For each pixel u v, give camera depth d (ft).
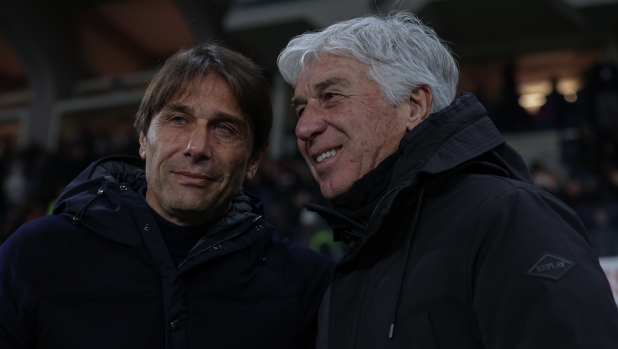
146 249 4.09
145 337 3.82
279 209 18.13
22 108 41.47
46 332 3.75
